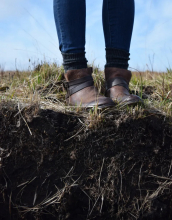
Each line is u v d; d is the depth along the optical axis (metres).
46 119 1.24
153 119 1.30
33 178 1.22
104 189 1.22
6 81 2.38
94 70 2.07
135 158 1.26
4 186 1.20
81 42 1.32
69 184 1.21
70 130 1.25
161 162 1.28
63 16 1.26
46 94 1.71
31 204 1.20
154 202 1.24
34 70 2.33
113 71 1.45
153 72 2.54
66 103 1.47
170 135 1.31
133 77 2.32
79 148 1.24
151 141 1.28
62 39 1.32
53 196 1.20
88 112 1.32
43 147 1.23
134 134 1.26
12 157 1.23
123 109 1.32
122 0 1.35
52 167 1.23
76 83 1.37
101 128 1.25
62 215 1.21
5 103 1.31
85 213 1.22
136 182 1.25
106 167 1.24
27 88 1.74
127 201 1.23
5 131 1.25
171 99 1.65
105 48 1.47
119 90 1.40
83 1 1.28
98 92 1.37
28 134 1.24
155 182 1.27
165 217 1.25
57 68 2.06
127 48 1.44
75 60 1.34
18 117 1.26
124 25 1.38
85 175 1.23
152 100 1.69
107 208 1.23
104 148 1.24
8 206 1.20
